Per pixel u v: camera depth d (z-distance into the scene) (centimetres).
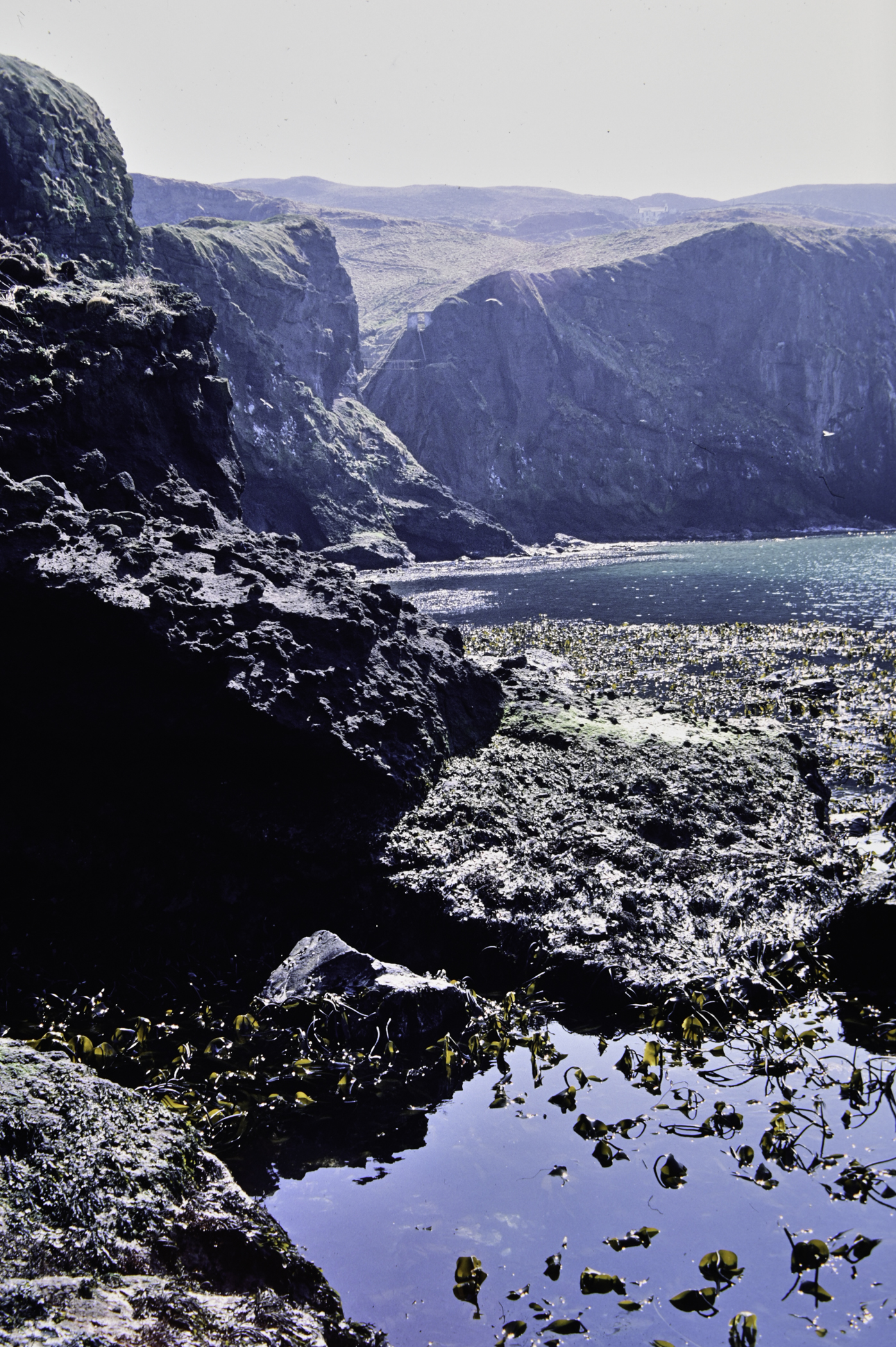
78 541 800
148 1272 331
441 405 8806
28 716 750
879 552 5253
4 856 742
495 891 732
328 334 7769
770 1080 553
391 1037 615
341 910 748
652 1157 483
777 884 751
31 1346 266
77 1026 645
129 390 1060
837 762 1236
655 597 3431
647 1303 385
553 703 1030
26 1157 352
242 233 7525
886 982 659
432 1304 389
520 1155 492
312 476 6581
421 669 926
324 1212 451
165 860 761
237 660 757
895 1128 498
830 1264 400
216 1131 521
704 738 984
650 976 660
